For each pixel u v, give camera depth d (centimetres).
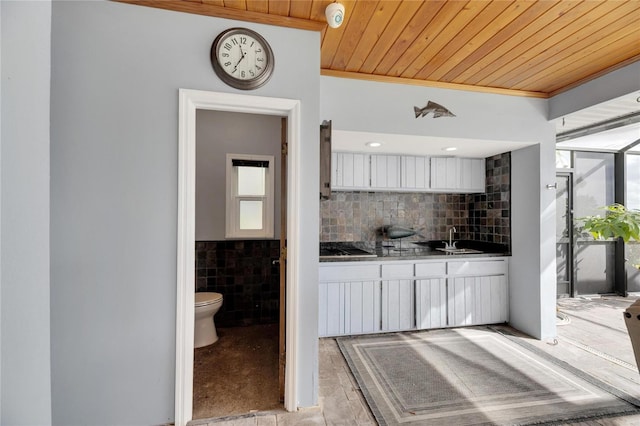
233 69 164
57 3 149
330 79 239
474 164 360
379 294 299
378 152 330
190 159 163
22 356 64
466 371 226
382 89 247
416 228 376
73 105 150
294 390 177
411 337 291
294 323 176
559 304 393
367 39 192
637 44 195
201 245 319
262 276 332
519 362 239
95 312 154
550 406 183
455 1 154
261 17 168
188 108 162
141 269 158
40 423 66
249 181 339
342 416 174
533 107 279
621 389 201
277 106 172
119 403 157
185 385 163
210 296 279
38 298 66
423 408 182
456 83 260
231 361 241
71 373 152
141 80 157
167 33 159
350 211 358
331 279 290
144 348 159
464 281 317
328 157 210
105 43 153
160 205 160
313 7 162
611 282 434
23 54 64
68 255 151
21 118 64
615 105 261
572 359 244
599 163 436
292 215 175
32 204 65
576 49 202
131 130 156
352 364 237
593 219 381
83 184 152
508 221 325
